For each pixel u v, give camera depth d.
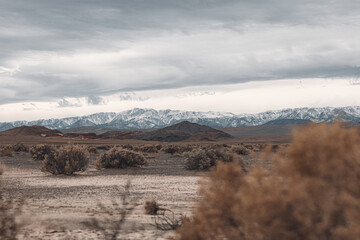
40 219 10.38
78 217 10.84
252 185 4.58
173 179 26.03
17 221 9.16
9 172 30.92
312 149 4.12
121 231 8.95
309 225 3.96
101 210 12.71
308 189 3.96
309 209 3.96
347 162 3.97
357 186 3.88
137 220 10.43
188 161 33.88
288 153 4.34
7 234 7.69
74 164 29.66
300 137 4.28
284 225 4.11
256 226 4.31
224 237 5.21
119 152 36.38
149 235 8.48
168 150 75.50
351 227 3.69
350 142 4.03
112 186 21.75
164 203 14.91
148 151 75.06
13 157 54.94
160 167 37.34
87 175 29.34
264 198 4.18
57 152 30.61
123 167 35.59
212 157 34.78
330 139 4.09
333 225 3.86
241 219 4.80
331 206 3.86
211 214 5.19
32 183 23.36
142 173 31.03
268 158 4.89
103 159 35.56
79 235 8.62
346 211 3.74
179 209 13.27
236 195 5.02
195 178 26.52
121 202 14.84
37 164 43.03
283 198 4.09
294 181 4.14
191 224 5.75
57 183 23.55
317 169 4.02
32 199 15.87
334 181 3.96
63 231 9.06
